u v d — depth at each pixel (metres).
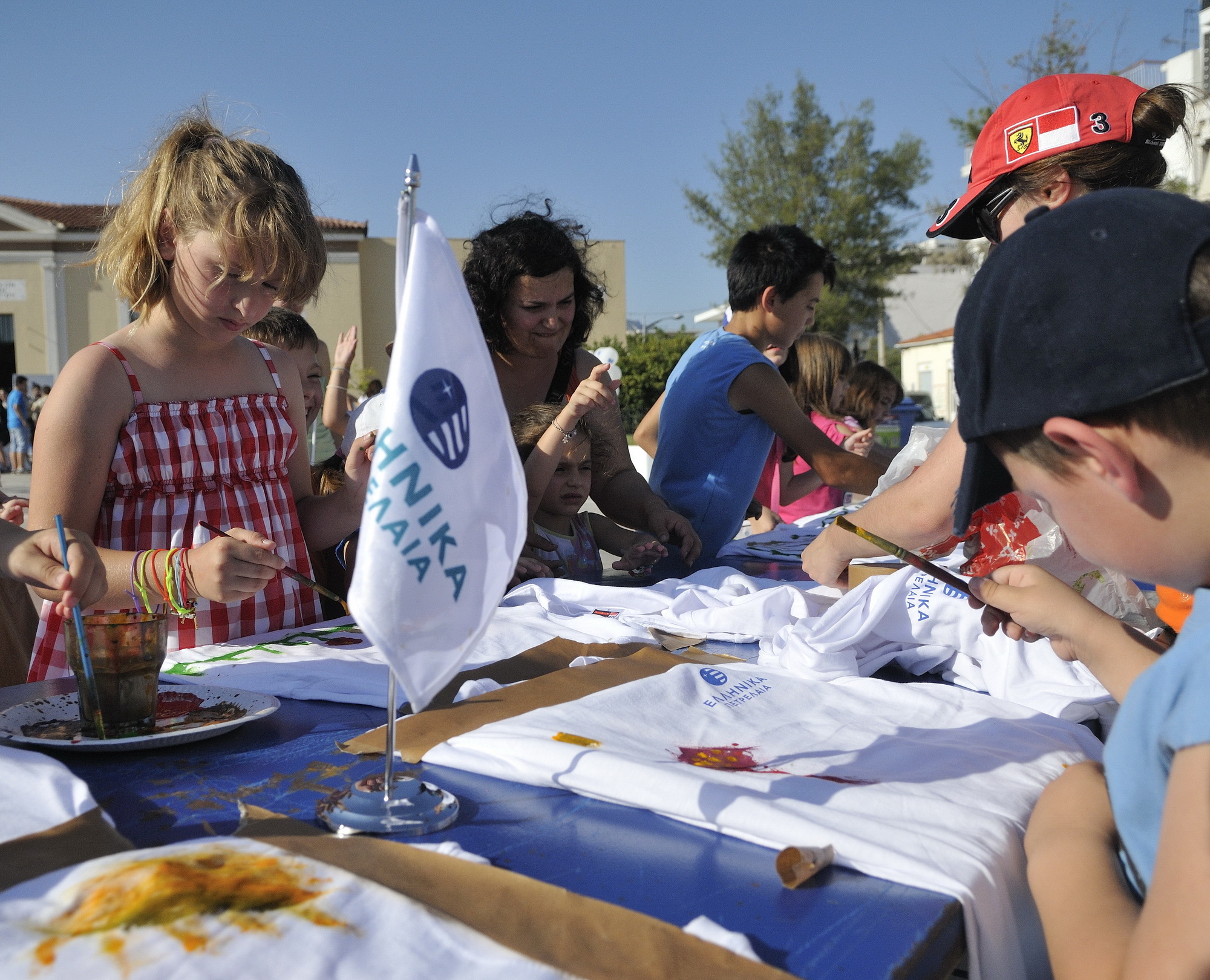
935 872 0.72
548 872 0.75
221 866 0.69
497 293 2.59
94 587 1.11
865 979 0.60
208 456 1.64
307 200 1.56
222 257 1.46
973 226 1.64
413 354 0.81
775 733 1.07
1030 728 1.09
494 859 0.77
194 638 1.62
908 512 1.39
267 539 1.52
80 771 0.98
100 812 0.83
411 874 0.70
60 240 21.38
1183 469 0.60
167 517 1.60
